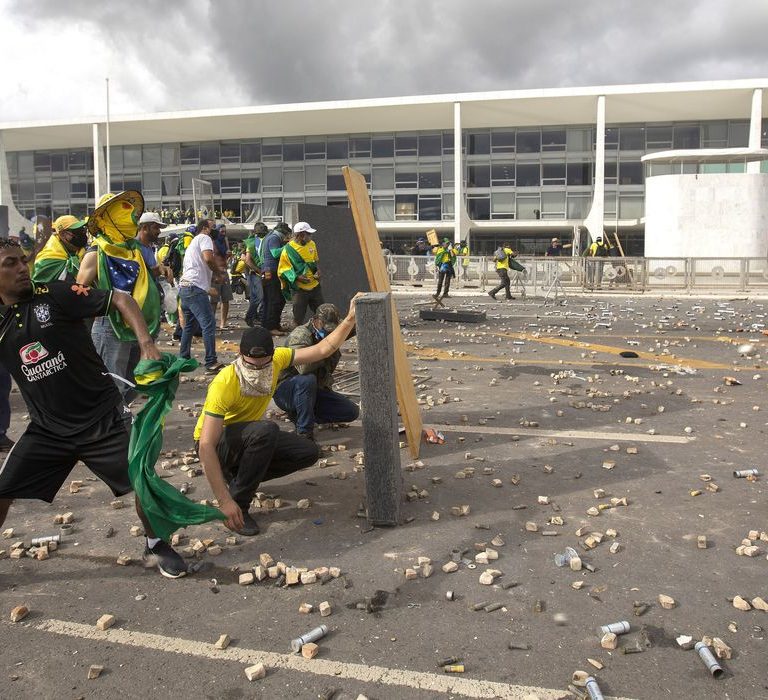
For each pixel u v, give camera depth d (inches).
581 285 994.7
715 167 1245.1
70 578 146.3
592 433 248.7
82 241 232.8
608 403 294.2
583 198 1717.5
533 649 118.0
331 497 189.8
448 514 177.5
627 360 406.0
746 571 145.3
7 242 130.3
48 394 136.3
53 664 115.2
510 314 692.7
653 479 201.3
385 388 164.7
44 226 465.1
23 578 146.3
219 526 171.0
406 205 1787.6
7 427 231.0
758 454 223.6
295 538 164.6
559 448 231.6
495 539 159.9
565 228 1784.0
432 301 885.2
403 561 151.9
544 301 876.0
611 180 1712.6
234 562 152.8
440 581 142.6
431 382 342.6
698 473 205.9
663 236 1261.1
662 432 250.1
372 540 162.7
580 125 1710.1
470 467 212.4
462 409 286.0
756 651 117.0
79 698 106.3
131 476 135.8
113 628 126.4
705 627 124.4
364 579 143.8
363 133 1787.6
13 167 1924.2
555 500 185.9
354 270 496.1
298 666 114.0
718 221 1233.4
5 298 132.0
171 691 108.0
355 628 125.3
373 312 162.6
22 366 134.1
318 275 434.6
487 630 124.0
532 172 1732.3
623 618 127.6
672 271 978.1
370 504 169.2
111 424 140.8
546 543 159.9
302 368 228.2
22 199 1927.9
